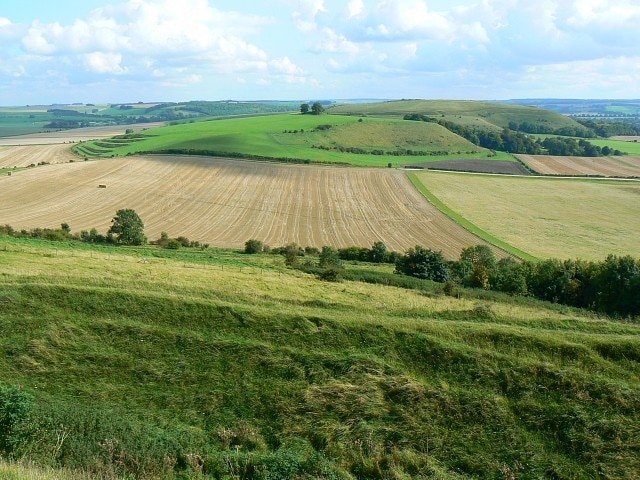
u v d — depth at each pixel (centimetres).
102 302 2461
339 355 2189
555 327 2578
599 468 1725
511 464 1745
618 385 2008
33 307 2397
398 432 1848
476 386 2039
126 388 2011
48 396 1920
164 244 7188
